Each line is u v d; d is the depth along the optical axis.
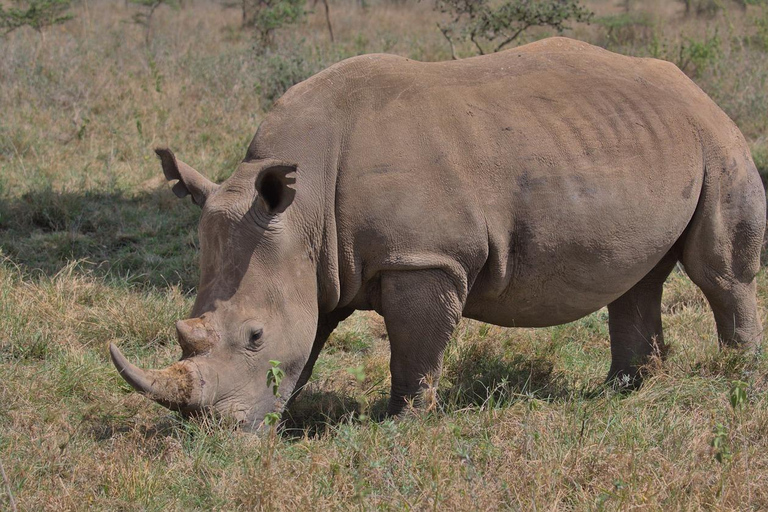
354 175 13.43
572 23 62.97
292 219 13.21
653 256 14.85
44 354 17.33
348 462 12.54
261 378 13.03
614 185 14.09
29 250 23.50
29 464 12.72
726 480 11.68
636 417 14.05
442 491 11.41
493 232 13.70
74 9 69.88
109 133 32.56
